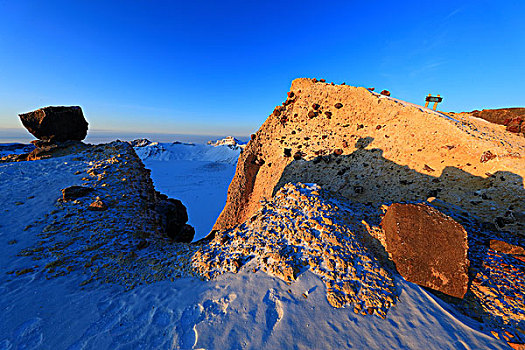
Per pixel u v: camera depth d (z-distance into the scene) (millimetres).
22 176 11164
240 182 16031
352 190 11219
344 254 5320
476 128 9688
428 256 5031
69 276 5695
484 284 4664
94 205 8977
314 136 14047
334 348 3414
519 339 3371
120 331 4023
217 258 6102
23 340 3744
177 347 3631
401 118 11164
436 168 9227
